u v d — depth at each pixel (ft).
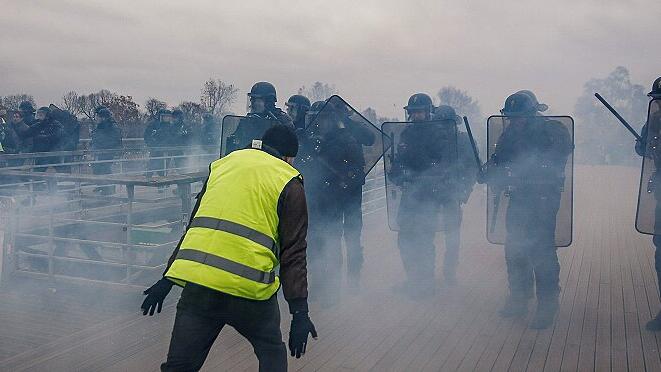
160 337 15.26
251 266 9.24
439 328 16.39
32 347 15.19
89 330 15.83
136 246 18.94
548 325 16.44
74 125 34.71
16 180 25.86
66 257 19.84
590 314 17.79
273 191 9.43
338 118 19.51
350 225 19.70
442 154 19.76
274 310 9.78
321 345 14.98
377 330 16.19
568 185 16.67
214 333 9.61
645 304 18.85
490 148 17.22
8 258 20.20
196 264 9.21
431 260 19.70
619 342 15.42
